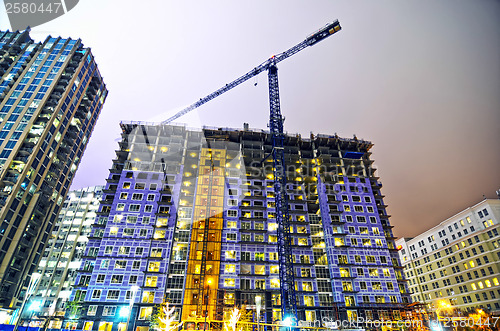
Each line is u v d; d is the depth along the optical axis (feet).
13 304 260.62
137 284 225.15
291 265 238.89
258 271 241.14
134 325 209.56
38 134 298.15
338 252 258.57
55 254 345.72
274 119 310.45
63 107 331.16
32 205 282.97
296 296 234.17
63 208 385.29
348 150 330.95
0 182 263.90
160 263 236.43
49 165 310.24
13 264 263.90
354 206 285.64
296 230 265.75
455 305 333.83
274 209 275.18
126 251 238.07
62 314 250.16
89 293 218.18
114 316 212.02
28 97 315.99
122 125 309.63
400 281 258.16
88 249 244.01
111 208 256.73
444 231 366.63
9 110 304.30
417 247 409.69
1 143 283.18
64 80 341.82
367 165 323.57
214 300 223.51
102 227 255.09
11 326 157.48
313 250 263.29
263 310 222.07
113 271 228.63
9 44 354.33
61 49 363.76
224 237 254.06
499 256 298.35
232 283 233.96
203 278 233.76
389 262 258.16
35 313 256.93
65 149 332.39
